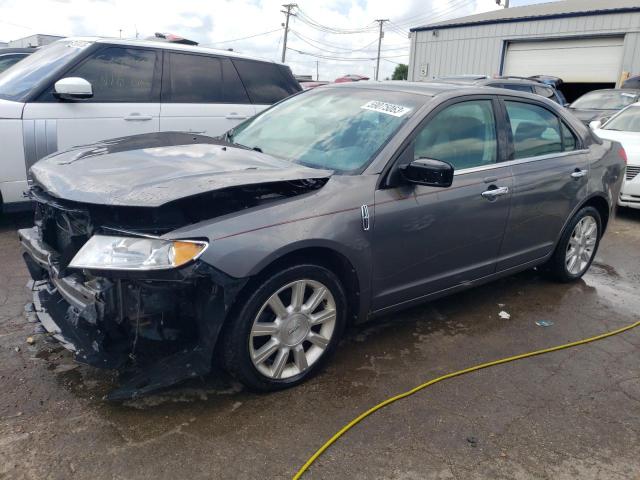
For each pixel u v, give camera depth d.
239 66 6.69
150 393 2.90
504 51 23.31
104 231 2.58
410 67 26.62
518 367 3.45
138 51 5.91
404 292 3.48
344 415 2.84
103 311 2.54
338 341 3.23
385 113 3.57
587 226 4.91
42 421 2.62
